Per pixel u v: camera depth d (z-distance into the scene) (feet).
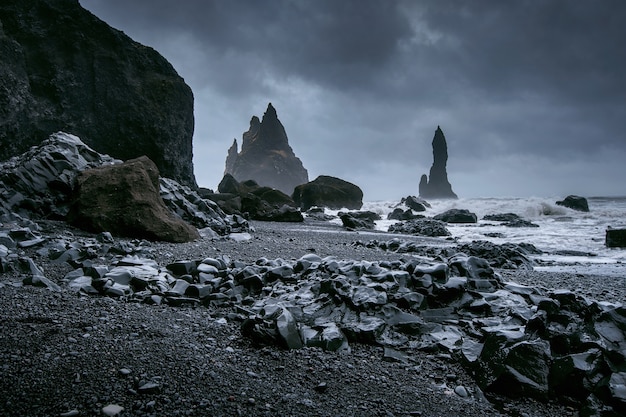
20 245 28.89
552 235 77.51
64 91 106.52
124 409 10.29
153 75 126.62
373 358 16.46
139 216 40.50
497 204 150.41
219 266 28.63
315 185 176.45
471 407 12.99
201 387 11.84
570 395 13.76
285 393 12.30
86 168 48.42
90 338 14.69
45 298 19.19
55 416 9.77
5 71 90.48
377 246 52.54
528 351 14.48
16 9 105.19
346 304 20.21
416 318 19.29
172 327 17.43
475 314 20.97
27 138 96.32
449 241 65.92
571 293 19.10
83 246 31.22
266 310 18.53
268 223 93.40
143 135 118.32
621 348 15.44
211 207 59.72
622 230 60.08
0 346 13.21
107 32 119.44
